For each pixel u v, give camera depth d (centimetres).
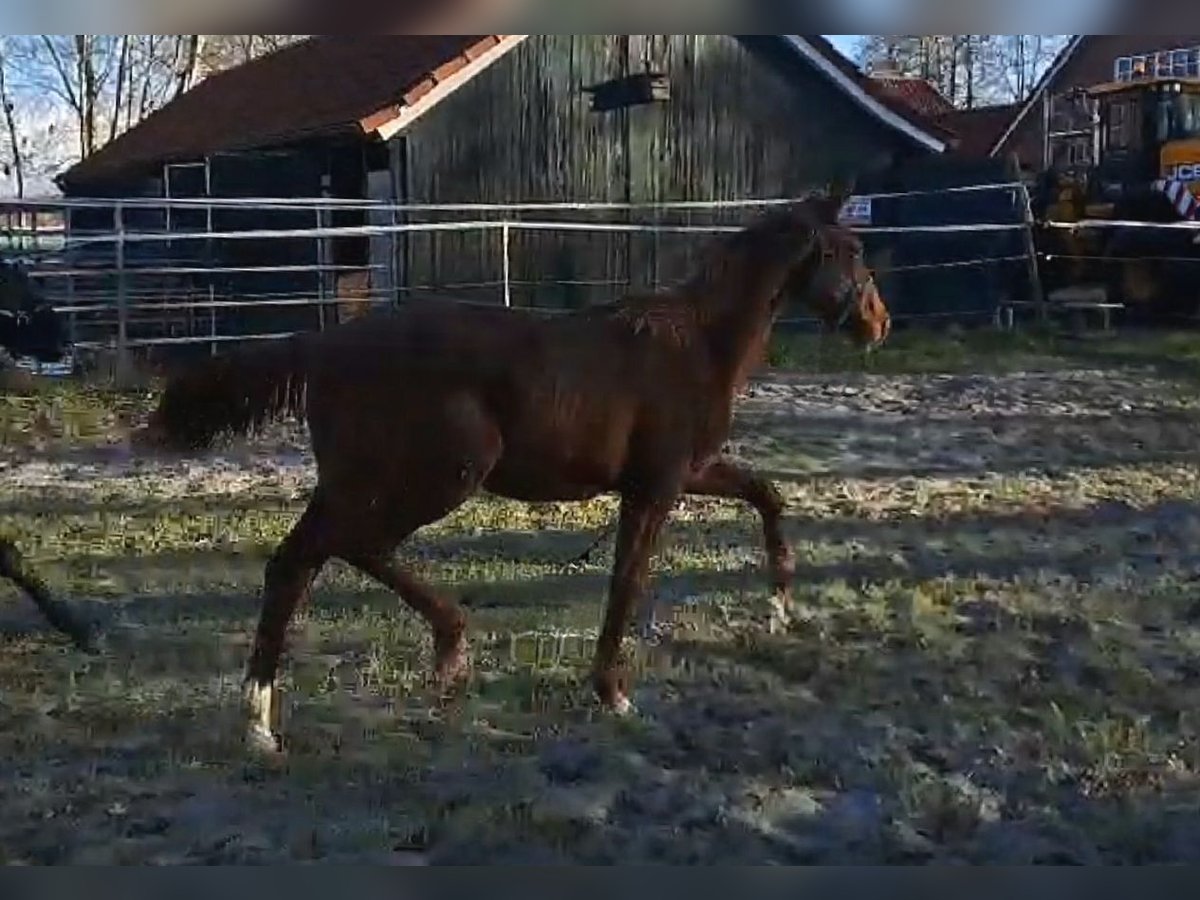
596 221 1995
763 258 554
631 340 518
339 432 480
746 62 2095
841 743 508
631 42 1995
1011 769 487
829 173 2173
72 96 4166
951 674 589
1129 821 445
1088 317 2059
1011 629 656
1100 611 685
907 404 1388
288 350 488
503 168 1911
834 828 439
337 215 1917
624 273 2027
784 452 1142
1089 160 2422
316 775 478
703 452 537
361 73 2056
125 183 2556
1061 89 3588
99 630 652
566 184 1964
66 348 1255
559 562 788
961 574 759
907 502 961
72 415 1277
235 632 652
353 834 428
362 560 491
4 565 606
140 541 852
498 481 505
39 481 1046
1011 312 2052
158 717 535
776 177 2138
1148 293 2061
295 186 2011
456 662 503
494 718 532
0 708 545
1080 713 543
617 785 471
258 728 494
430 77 1800
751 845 427
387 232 1548
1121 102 2200
